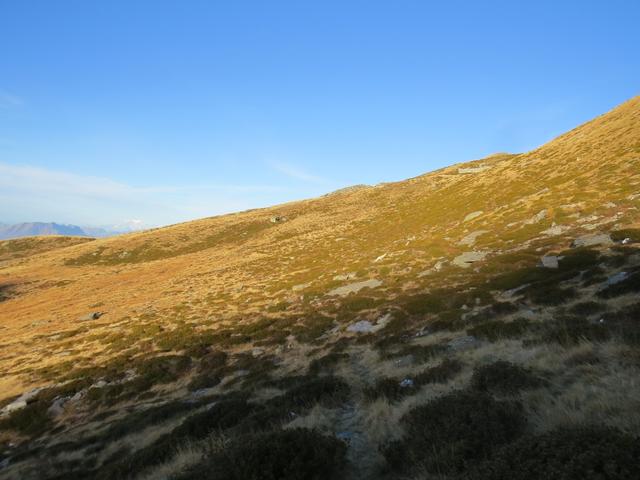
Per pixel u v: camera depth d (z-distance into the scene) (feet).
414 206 253.03
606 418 20.20
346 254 185.78
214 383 70.69
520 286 72.95
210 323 112.27
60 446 56.59
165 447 40.78
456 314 68.08
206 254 303.07
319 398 44.16
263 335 90.99
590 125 235.61
